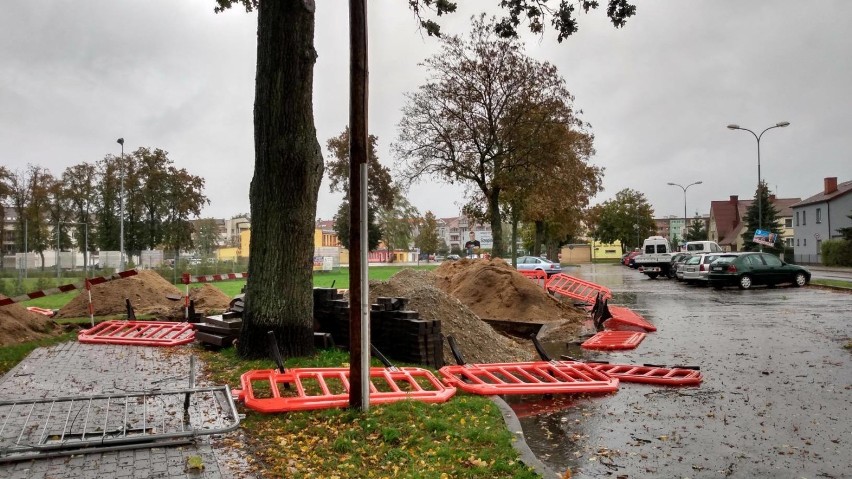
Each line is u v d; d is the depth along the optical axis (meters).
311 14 9.31
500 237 31.03
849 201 55.72
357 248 6.41
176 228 55.88
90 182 55.44
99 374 8.92
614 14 11.73
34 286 28.20
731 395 8.24
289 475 4.93
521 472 4.92
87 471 4.97
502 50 30.19
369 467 5.11
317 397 6.89
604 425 6.91
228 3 13.54
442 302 11.95
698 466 5.56
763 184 64.44
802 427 6.72
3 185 52.12
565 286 25.20
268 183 9.38
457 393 7.85
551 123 29.98
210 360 9.82
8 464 5.11
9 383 8.31
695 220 103.88
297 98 9.28
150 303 18.73
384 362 8.73
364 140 6.32
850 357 10.81
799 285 29.03
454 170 30.78
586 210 64.06
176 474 4.93
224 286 32.47
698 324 16.20
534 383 8.41
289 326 9.38
